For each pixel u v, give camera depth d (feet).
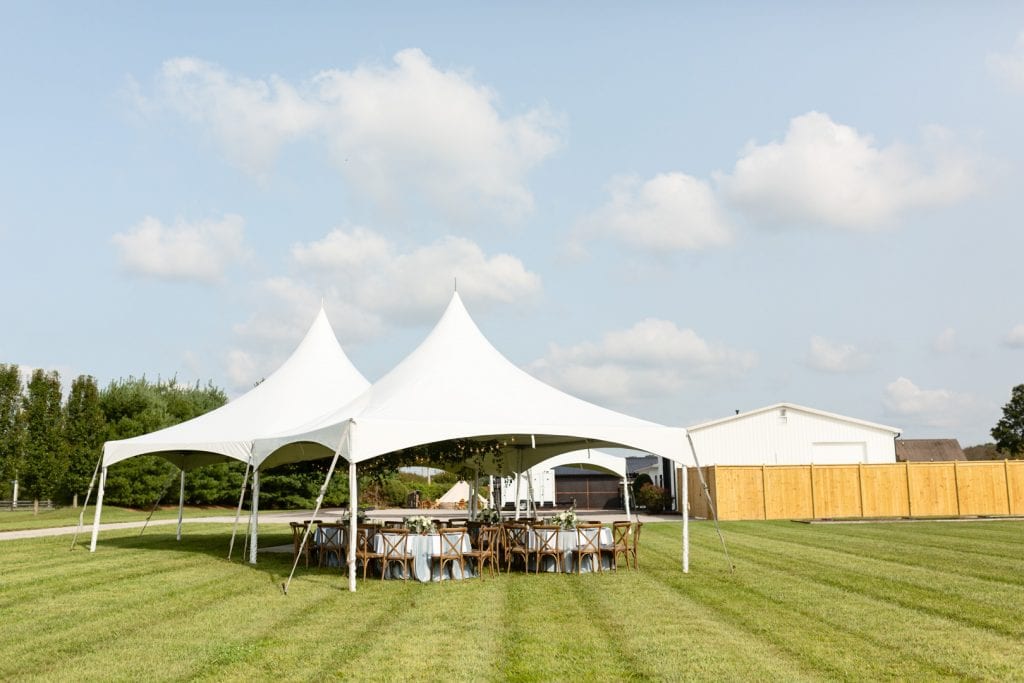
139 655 22.66
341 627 26.55
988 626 26.45
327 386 55.93
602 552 41.70
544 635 25.26
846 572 39.63
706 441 96.07
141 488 111.04
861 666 21.44
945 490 88.07
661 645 23.85
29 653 22.91
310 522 35.60
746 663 21.74
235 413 53.42
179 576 38.96
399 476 141.08
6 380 103.86
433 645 23.91
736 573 39.52
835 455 96.43
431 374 43.27
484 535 40.86
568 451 55.67
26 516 96.58
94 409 111.24
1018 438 152.05
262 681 20.13
